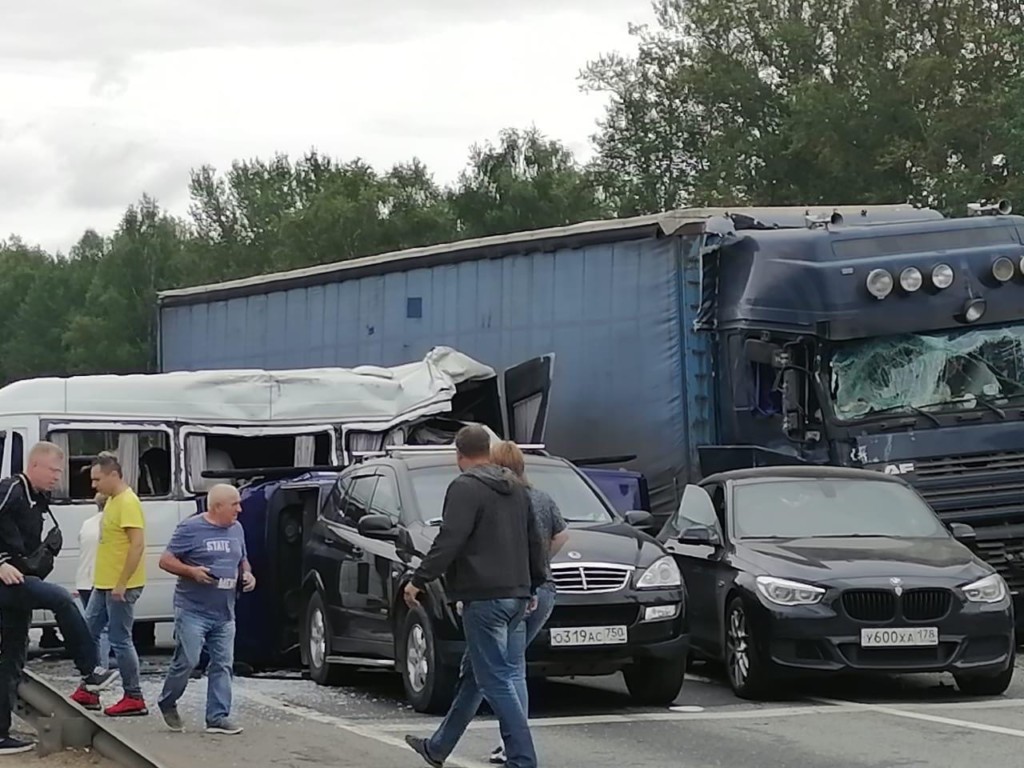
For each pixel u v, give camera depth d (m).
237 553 11.44
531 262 19.31
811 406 16.09
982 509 16.09
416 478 13.38
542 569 9.30
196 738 11.12
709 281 16.72
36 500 10.51
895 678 14.32
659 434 17.33
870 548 13.30
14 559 10.36
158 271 87.88
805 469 14.59
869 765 9.91
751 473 14.52
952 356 16.31
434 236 67.38
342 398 18.12
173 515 16.92
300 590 15.12
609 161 59.72
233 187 88.62
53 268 104.31
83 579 13.31
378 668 13.52
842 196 53.16
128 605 12.01
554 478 13.73
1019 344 16.47
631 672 12.69
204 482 17.27
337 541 13.96
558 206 64.06
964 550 13.40
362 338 22.48
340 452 18.03
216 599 11.33
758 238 16.48
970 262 16.41
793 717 12.00
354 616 13.45
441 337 20.91
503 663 9.05
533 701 13.06
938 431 16.05
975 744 10.65
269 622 15.77
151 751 10.57
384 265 22.05
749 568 13.05
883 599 12.54
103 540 12.19
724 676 14.61
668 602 12.28
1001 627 12.67
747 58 56.34
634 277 17.72
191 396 17.42
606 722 11.84
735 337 16.47
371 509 13.67
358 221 68.56
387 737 11.20
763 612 12.67
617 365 17.92
